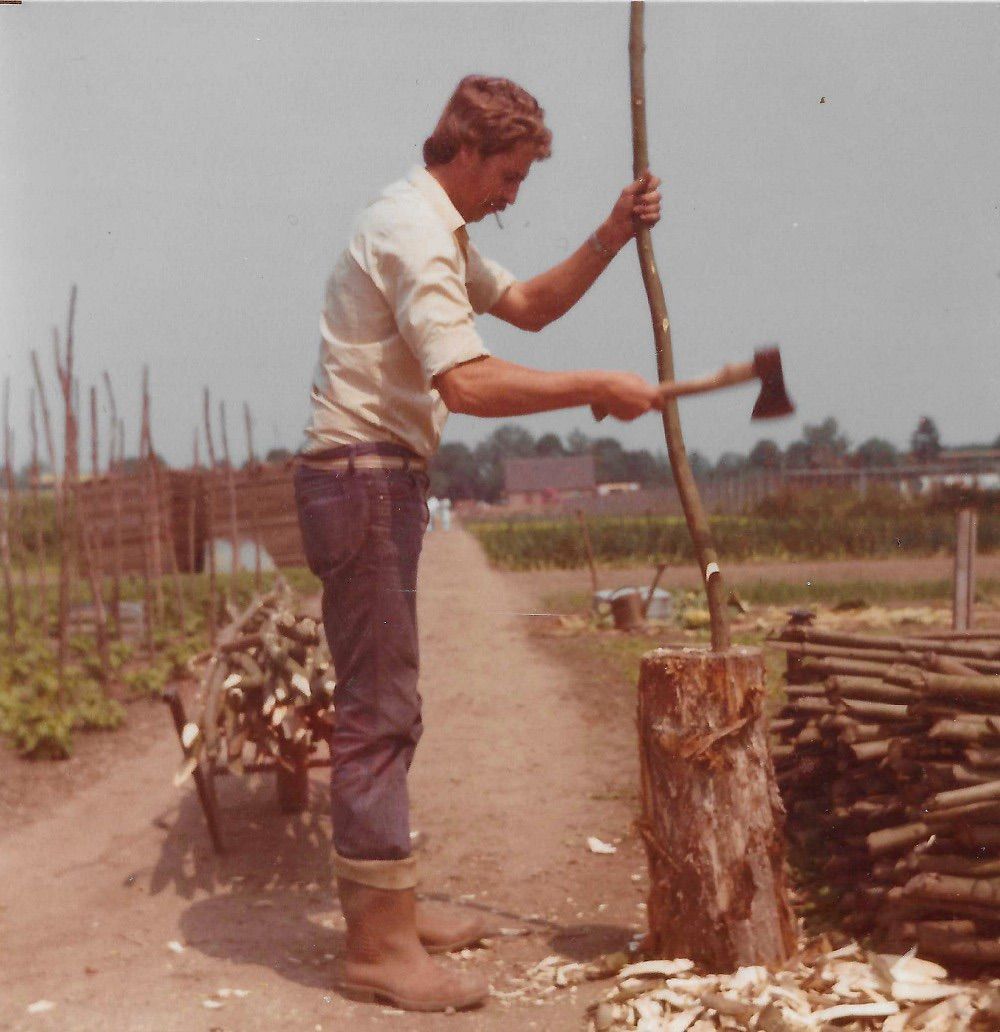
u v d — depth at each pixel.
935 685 3.00
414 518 3.03
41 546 10.80
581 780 5.62
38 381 11.09
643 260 3.15
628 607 12.07
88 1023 2.74
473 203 3.07
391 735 2.99
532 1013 2.83
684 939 2.95
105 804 5.47
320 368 3.04
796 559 25.52
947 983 2.70
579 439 132.38
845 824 3.49
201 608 13.77
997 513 27.12
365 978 2.93
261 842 4.70
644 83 3.17
